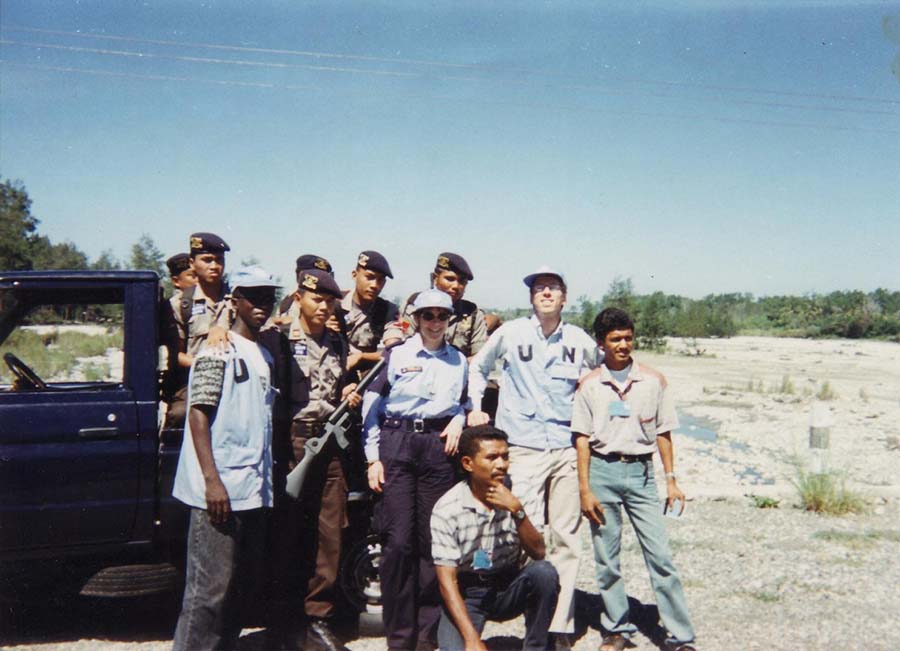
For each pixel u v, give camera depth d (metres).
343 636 4.84
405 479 4.42
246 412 4.02
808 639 4.80
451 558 3.91
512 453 4.73
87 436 4.41
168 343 4.90
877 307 58.78
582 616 5.26
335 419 4.52
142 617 5.09
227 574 3.95
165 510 4.52
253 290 4.12
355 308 5.58
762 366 30.84
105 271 4.62
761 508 7.98
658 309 40.28
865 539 6.83
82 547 4.46
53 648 4.55
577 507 4.66
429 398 4.43
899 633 4.89
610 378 4.58
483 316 5.84
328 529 4.50
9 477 4.31
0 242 43.91
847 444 13.28
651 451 4.59
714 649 4.64
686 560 6.28
